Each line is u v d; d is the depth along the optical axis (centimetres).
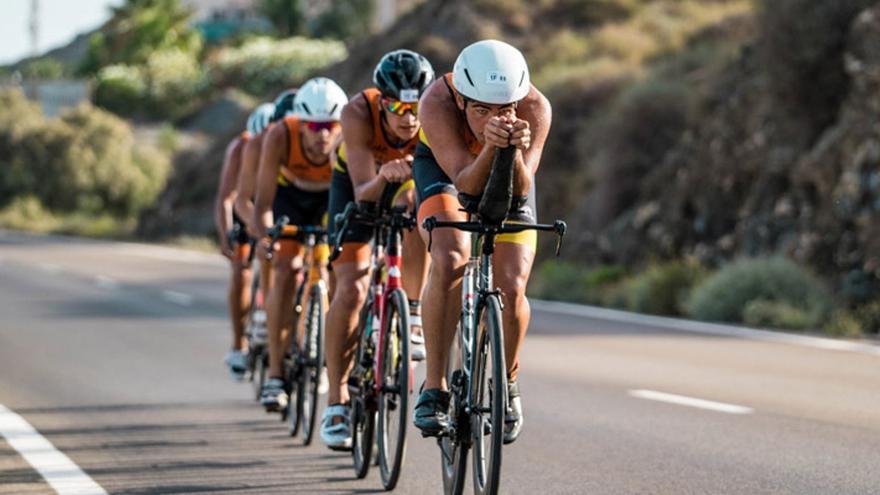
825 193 3030
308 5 16212
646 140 3969
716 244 3406
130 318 2727
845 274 2856
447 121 942
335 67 6950
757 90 3481
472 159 930
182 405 1583
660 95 4038
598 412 1492
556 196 4369
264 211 1413
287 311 1400
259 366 1678
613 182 3950
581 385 1723
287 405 1455
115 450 1269
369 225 1172
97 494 1059
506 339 939
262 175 1404
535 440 1312
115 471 1159
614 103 4459
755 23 3647
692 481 1104
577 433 1352
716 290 2784
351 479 1133
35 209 9200
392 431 1091
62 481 1112
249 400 1633
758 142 3369
